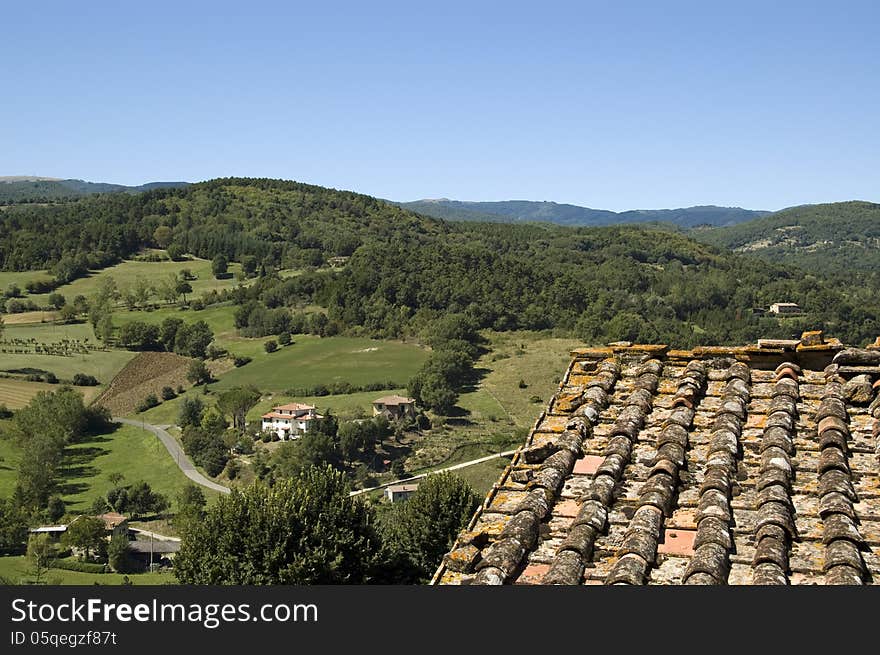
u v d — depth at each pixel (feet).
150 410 378.53
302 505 79.25
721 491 21.47
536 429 26.43
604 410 27.40
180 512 230.48
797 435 24.50
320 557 76.69
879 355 27.68
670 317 447.42
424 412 340.80
